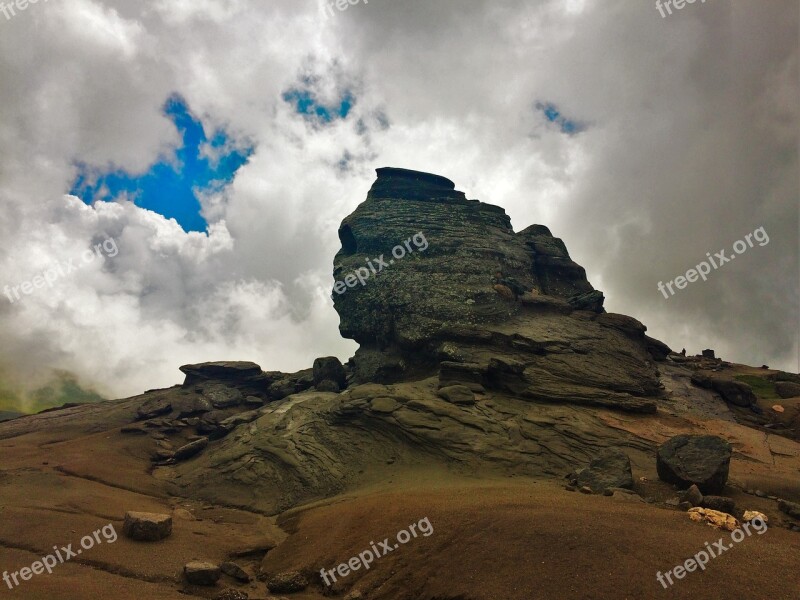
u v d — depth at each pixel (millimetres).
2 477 32594
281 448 37031
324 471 33594
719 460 23422
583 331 45875
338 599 16984
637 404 36469
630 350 44938
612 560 14398
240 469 36531
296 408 44156
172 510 30484
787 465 29469
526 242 60438
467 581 15180
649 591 13008
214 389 57625
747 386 43500
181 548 21391
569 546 15383
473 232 56625
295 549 21172
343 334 54406
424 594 15523
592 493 23688
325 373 54000
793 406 43375
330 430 37906
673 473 23953
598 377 39656
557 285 57781
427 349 45219
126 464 41281
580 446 30906
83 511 25984
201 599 16734
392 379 47438
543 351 42250
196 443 44656
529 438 31969
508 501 20250
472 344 43344
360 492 28625
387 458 33500
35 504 26203
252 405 57312
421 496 22969
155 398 56594
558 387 37719
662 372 46250
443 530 18203
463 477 28750
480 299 47781
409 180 63594
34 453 42281
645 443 31266
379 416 36094
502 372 38594
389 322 49469
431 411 35094
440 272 50812
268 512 30656
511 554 15672
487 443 31609
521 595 13906
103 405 61844
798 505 21203
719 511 19250
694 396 42688
